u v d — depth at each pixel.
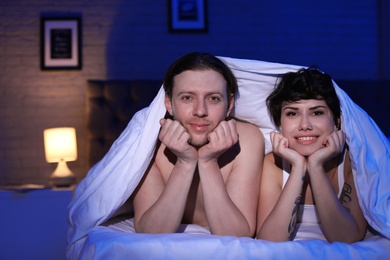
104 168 1.46
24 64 3.45
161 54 3.54
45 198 2.62
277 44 3.62
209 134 1.34
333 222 1.29
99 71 3.49
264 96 1.52
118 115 3.24
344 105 1.37
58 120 3.44
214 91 1.33
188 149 1.32
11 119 3.42
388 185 1.32
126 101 3.27
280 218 1.30
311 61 3.64
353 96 3.37
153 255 1.14
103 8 3.53
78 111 3.45
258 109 1.54
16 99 3.43
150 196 1.43
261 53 3.60
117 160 1.45
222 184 1.34
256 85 1.51
